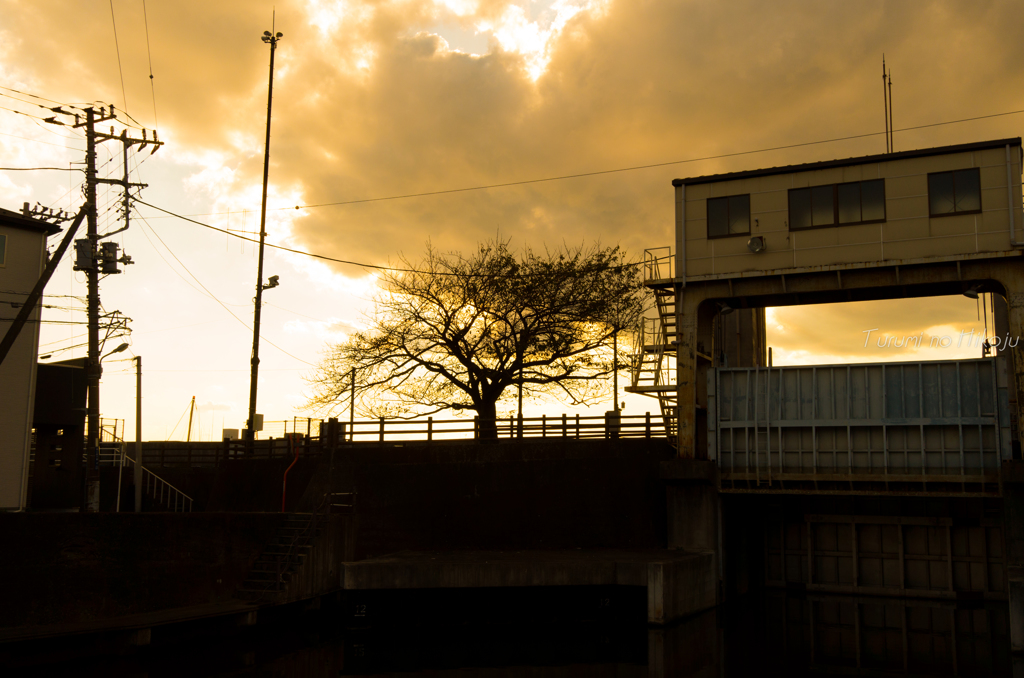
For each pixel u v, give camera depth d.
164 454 45.34
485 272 38.25
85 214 27.09
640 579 24.03
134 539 20.16
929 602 29.09
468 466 30.69
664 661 20.78
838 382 28.14
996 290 26.91
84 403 36.91
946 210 26.41
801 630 24.72
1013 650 20.53
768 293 28.44
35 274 30.72
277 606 22.06
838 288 27.52
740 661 20.84
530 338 37.25
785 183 28.62
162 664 18.81
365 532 30.09
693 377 29.14
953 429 26.52
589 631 24.25
